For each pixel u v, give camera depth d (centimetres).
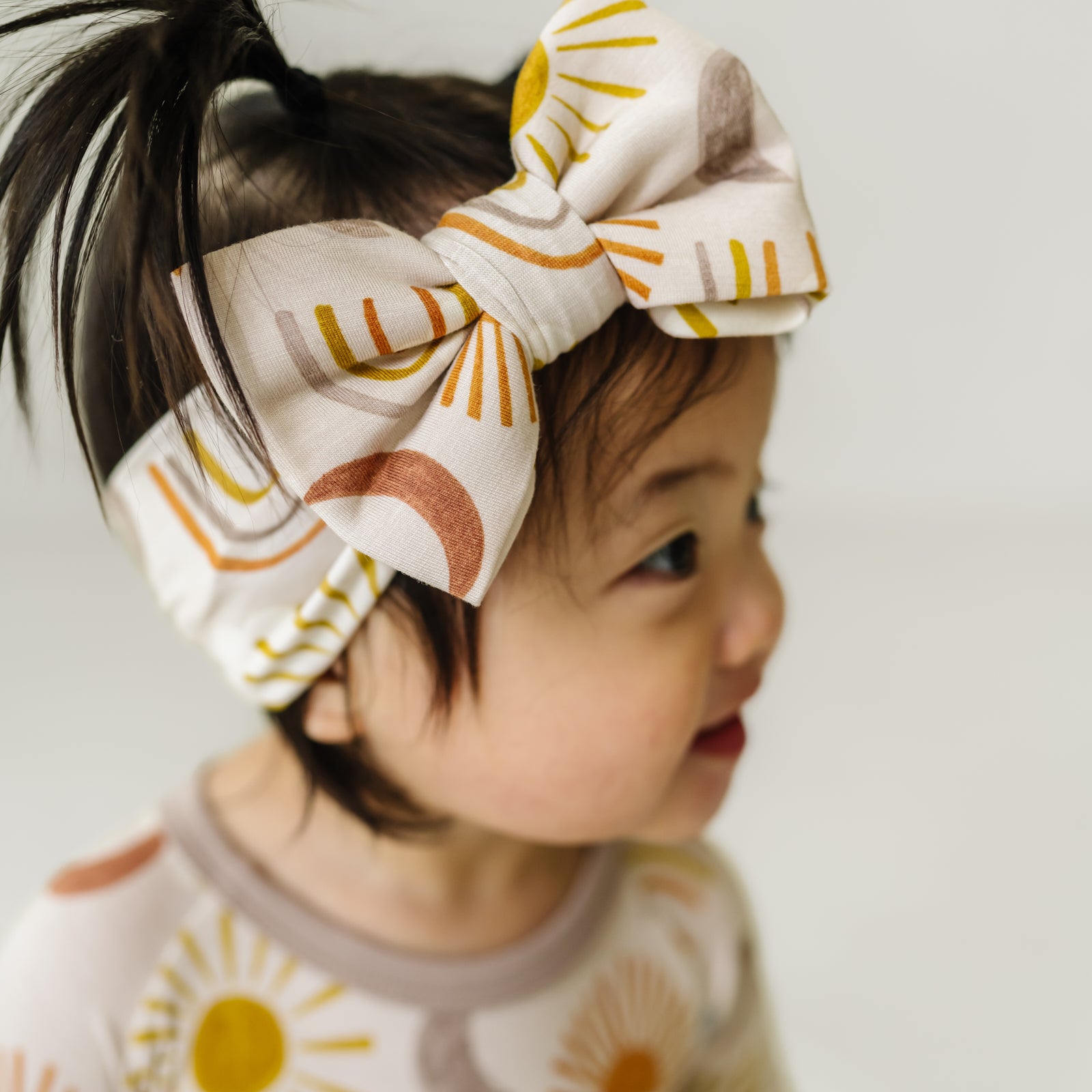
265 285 48
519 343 50
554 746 62
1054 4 252
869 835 173
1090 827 173
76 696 194
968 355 284
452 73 74
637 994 81
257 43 54
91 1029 68
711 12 242
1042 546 271
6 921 143
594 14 54
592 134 55
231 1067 71
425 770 65
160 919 72
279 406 49
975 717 200
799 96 260
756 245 54
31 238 50
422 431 50
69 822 162
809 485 294
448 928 75
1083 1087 132
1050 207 270
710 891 89
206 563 62
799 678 213
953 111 263
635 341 56
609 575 59
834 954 151
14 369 53
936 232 273
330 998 73
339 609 59
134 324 47
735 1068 88
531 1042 76
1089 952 151
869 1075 134
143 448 61
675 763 65
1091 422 288
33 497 259
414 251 51
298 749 68
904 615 237
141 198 46
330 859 74
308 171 59
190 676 200
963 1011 142
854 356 283
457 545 49
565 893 81
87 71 50
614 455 56
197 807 76
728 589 66
